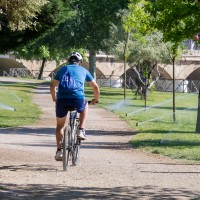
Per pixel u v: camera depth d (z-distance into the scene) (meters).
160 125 50.34
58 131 21.00
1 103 69.06
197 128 43.69
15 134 38.44
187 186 18.19
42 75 158.88
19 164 22.81
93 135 40.28
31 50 130.50
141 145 33.31
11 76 163.25
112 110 66.50
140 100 88.75
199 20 40.75
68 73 20.97
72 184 17.75
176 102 91.75
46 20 60.19
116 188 17.17
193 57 159.25
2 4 36.19
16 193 15.42
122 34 96.81
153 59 92.38
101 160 25.83
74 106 20.84
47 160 24.77
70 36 107.50
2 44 60.28
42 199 14.76
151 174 21.03
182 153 29.20
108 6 103.44
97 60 155.75
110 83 153.50
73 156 22.03
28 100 78.75
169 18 40.81
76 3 105.81
